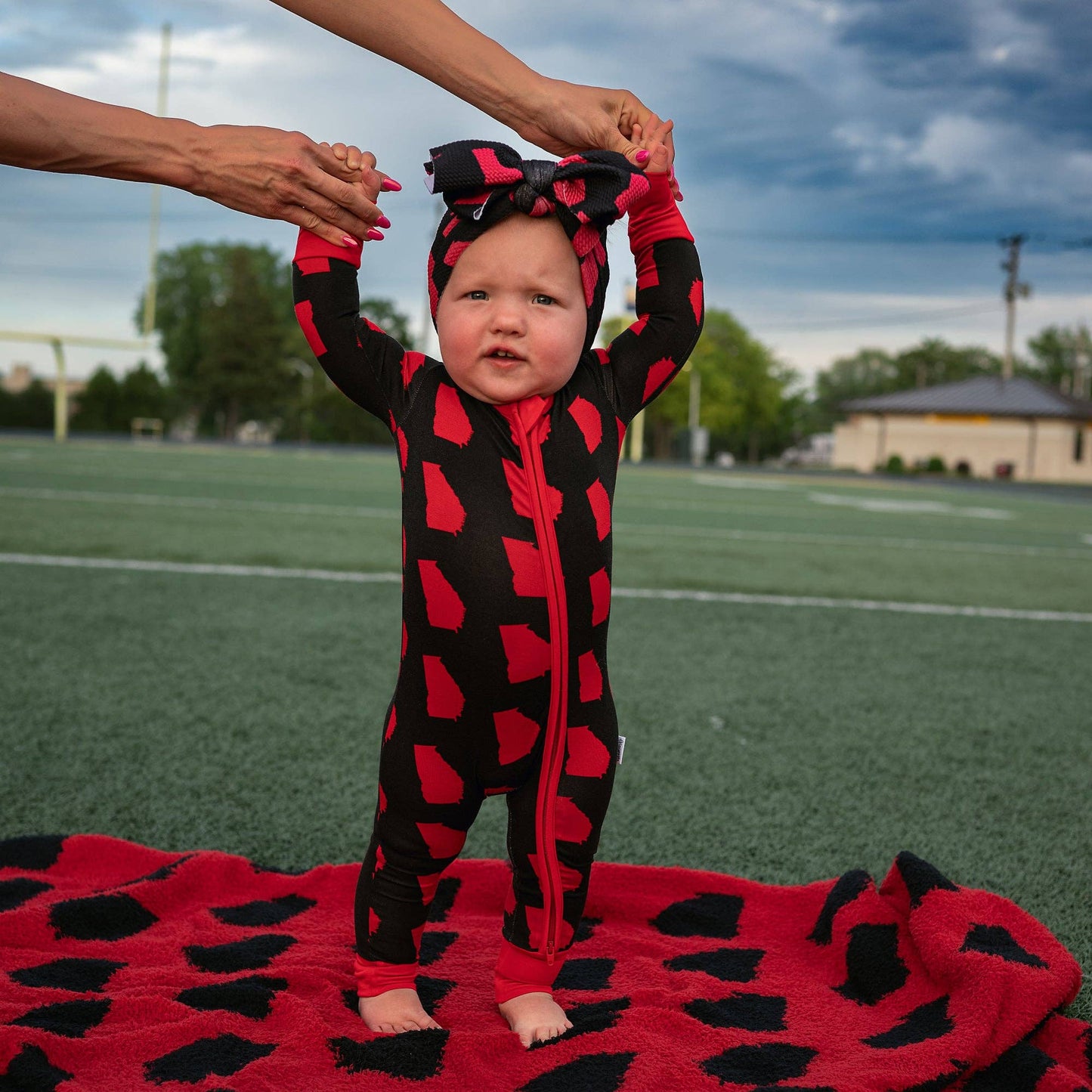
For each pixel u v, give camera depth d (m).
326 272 1.49
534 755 1.44
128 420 47.62
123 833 2.28
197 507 10.11
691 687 3.83
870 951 1.71
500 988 1.54
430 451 1.42
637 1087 1.33
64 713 3.12
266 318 55.16
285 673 3.74
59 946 1.70
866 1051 1.45
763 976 1.73
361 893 1.51
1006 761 3.08
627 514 12.53
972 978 1.54
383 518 9.82
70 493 10.85
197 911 1.86
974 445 42.19
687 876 2.00
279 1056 1.37
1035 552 9.80
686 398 57.25
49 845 2.05
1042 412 40.62
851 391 88.75
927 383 76.88
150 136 1.39
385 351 1.52
